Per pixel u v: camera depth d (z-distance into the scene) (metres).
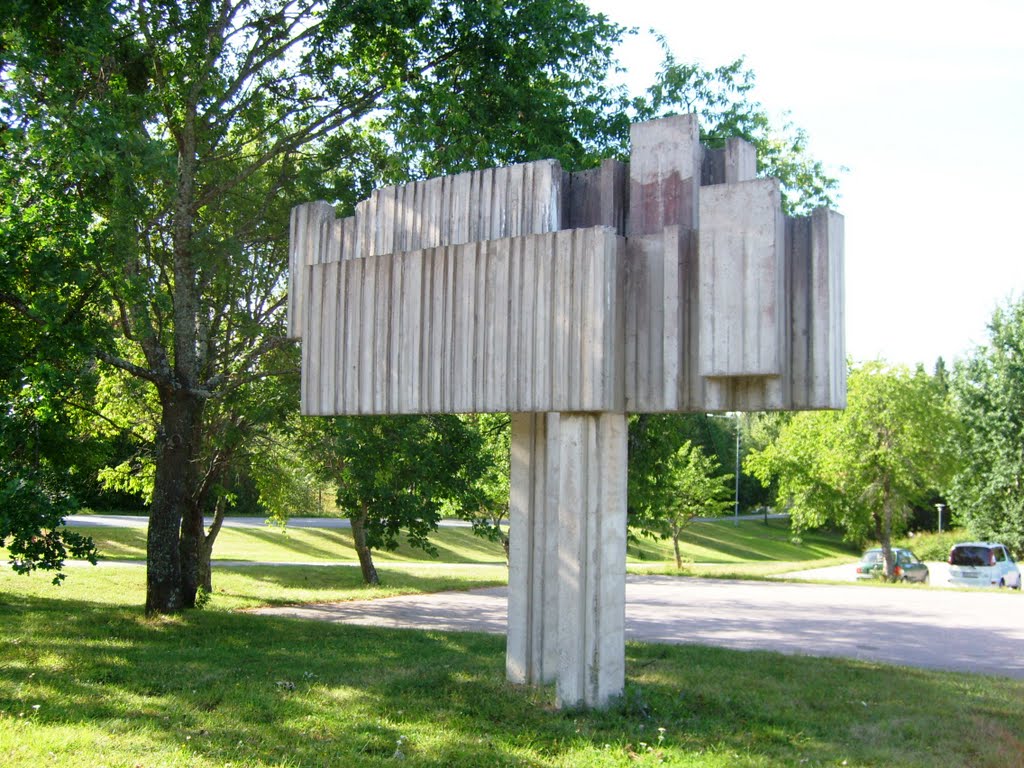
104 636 12.22
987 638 14.49
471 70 14.66
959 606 19.31
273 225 15.30
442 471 18.31
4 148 11.42
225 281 15.32
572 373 8.12
